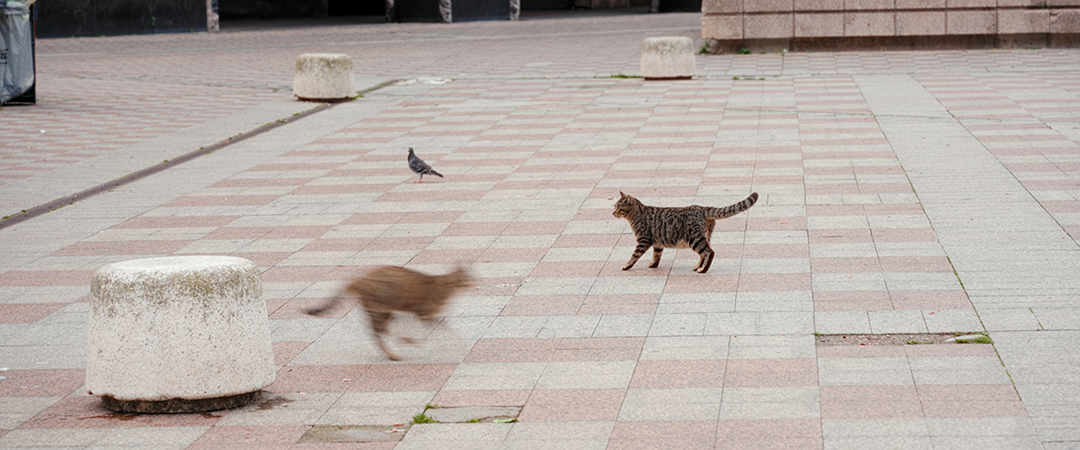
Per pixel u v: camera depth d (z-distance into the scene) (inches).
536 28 1395.2
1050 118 533.3
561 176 445.4
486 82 800.9
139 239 367.9
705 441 184.2
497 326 258.4
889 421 188.5
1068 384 200.4
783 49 985.5
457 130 580.7
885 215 353.1
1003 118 541.0
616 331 249.6
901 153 461.4
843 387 206.7
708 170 443.2
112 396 207.2
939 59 875.4
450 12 1508.4
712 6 982.4
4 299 298.2
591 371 223.5
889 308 255.6
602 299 276.8
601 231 353.1
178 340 204.5
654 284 289.1
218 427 200.5
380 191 433.1
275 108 689.0
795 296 270.4
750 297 271.7
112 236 373.7
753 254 315.6
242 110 682.8
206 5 1341.0
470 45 1154.0
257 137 580.7
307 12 1705.2
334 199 421.4
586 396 209.2
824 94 665.6
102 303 206.5
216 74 901.8
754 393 206.1
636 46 1088.8
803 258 307.4
